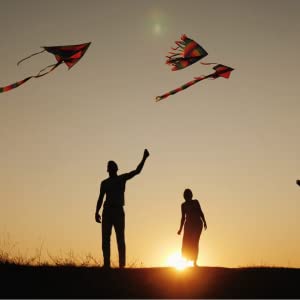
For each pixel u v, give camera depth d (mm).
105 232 17250
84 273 15664
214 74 15906
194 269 16625
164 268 16656
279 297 13992
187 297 13789
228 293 14250
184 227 20812
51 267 16453
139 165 17500
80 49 15266
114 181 17406
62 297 13422
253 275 16047
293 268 17469
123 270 16156
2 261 17141
